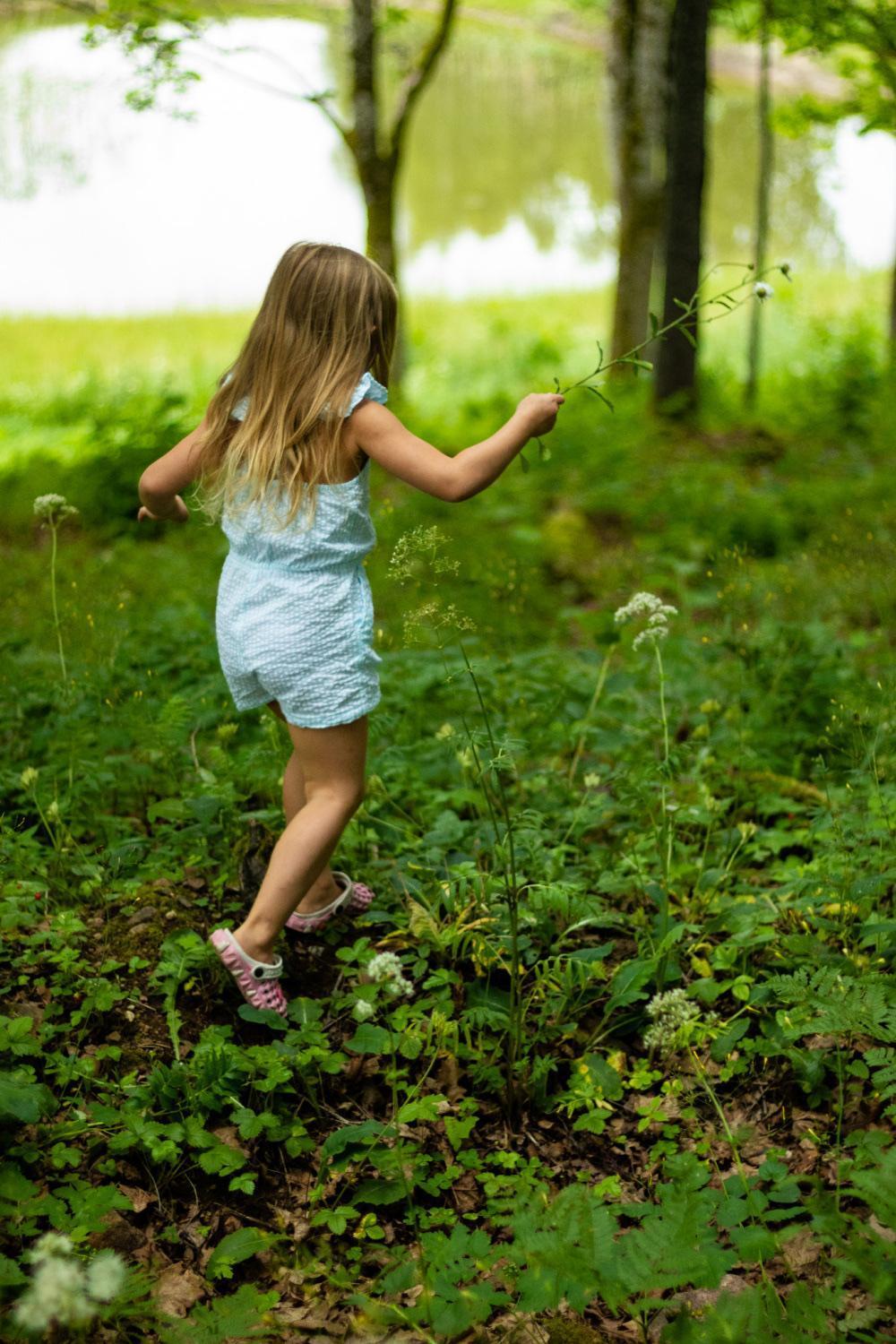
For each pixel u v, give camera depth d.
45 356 16.05
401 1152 2.39
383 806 3.81
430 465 2.56
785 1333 1.84
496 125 31.84
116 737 3.89
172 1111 2.50
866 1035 2.69
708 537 7.59
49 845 3.51
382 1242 2.35
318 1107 2.60
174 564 7.21
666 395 10.55
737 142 25.75
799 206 23.89
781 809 3.85
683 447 9.77
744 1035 2.83
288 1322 2.12
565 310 19.23
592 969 2.88
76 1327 1.88
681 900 3.31
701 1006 2.94
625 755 4.09
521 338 16.25
